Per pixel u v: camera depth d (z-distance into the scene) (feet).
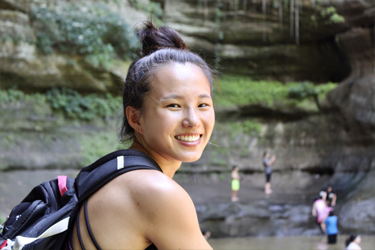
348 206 42.19
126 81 3.83
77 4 47.75
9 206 36.81
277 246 35.50
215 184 58.08
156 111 3.28
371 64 52.26
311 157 57.82
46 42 44.86
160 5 56.95
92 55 47.19
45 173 43.91
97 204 3.03
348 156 52.75
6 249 3.31
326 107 56.49
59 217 3.27
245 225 42.47
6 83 44.96
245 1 56.29
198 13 57.16
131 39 47.37
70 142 47.16
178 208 2.84
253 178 60.75
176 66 3.37
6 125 43.65
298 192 53.72
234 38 59.21
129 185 2.98
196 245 2.86
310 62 61.41
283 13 56.18
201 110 3.36
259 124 62.49
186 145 3.28
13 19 43.37
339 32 55.01
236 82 61.98
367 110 49.90
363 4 50.60
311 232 42.22
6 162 41.63
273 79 63.31
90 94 50.06
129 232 2.88
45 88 47.50
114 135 50.14
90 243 2.97
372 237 37.93
